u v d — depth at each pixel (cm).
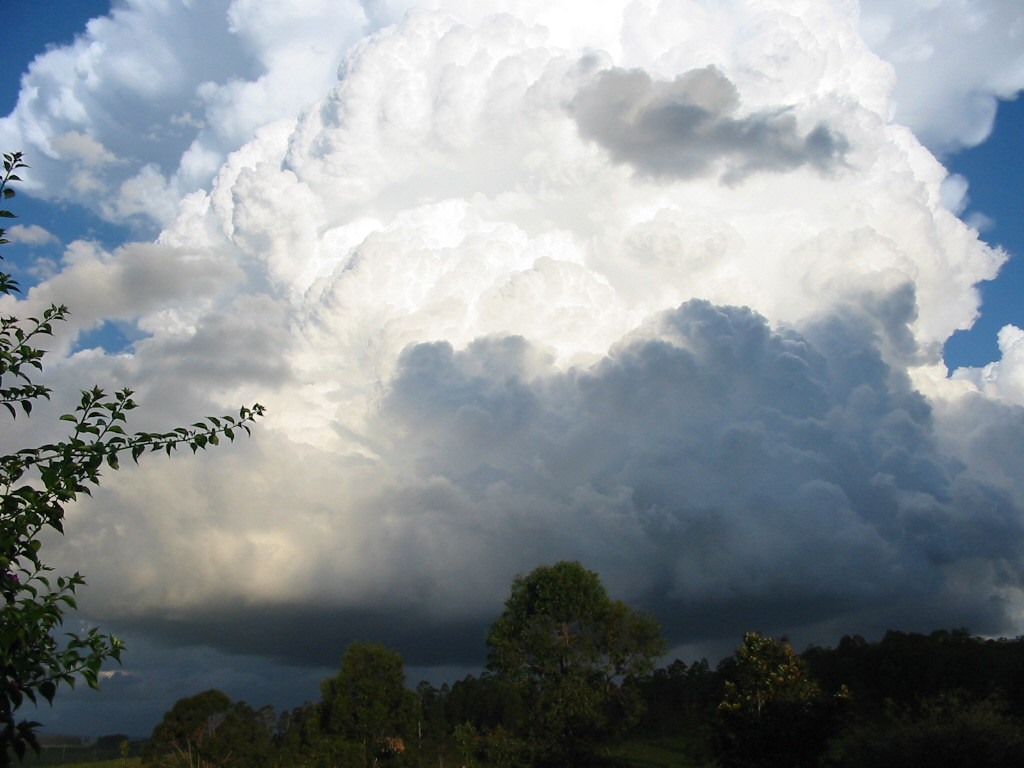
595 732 4581
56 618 854
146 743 7125
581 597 5066
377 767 6388
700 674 6994
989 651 5034
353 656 6744
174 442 1066
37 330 1081
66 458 976
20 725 802
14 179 1055
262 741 7362
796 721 3391
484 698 7188
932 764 3075
